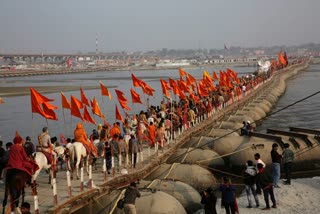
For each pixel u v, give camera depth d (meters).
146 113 30.17
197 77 152.50
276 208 17.36
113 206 16.12
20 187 14.02
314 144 25.25
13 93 98.62
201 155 24.53
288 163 20.89
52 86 120.06
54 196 15.23
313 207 17.44
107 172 20.97
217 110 43.25
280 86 79.56
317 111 54.41
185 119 32.53
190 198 18.17
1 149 19.06
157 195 16.41
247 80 65.19
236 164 24.23
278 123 45.12
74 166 20.20
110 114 61.25
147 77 182.75
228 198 15.80
